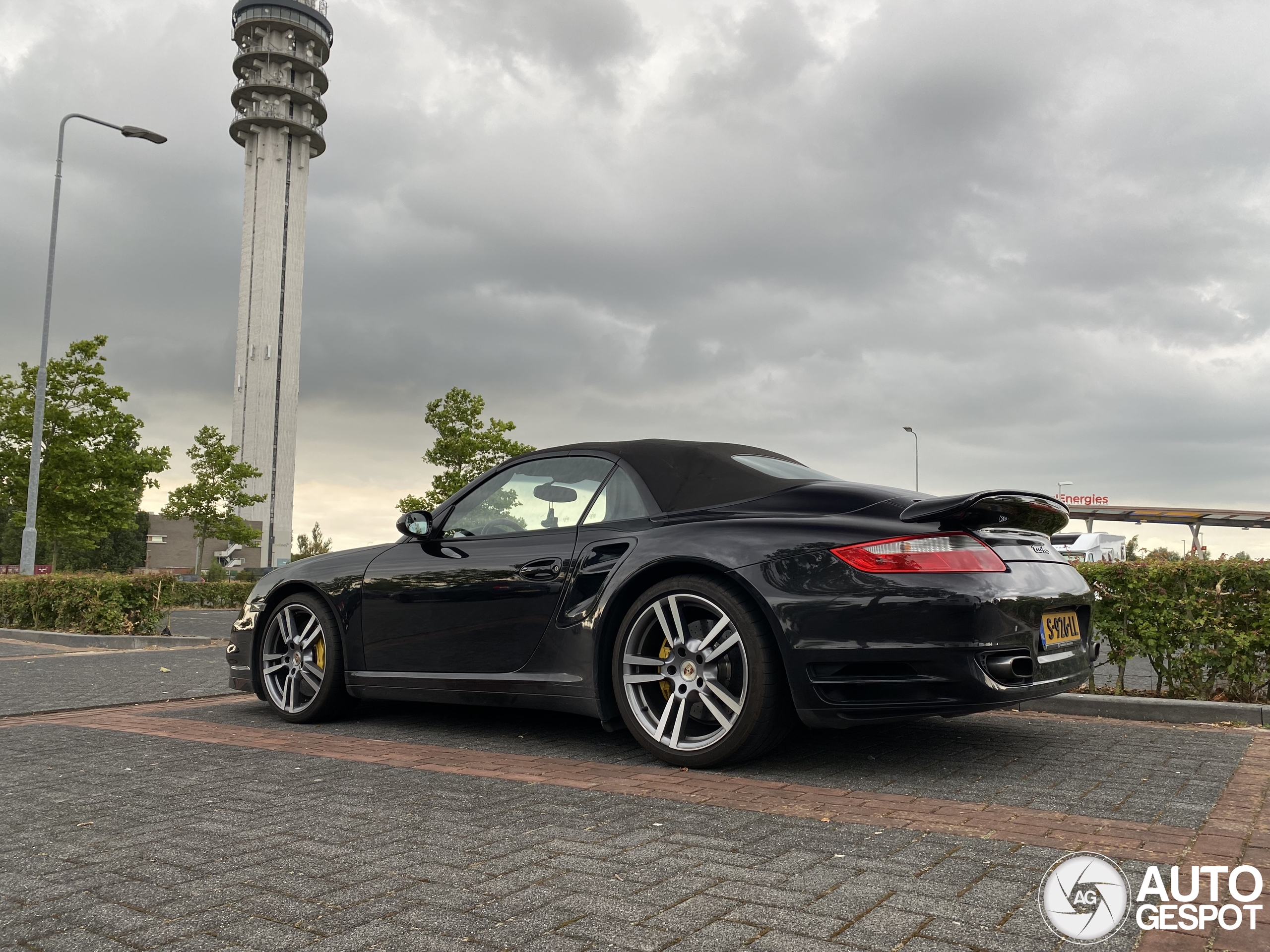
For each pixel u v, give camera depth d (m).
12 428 25.03
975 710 3.09
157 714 5.08
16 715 5.01
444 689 4.19
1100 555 25.72
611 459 4.08
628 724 3.59
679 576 3.52
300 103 87.44
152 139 21.11
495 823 2.63
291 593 4.89
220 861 2.29
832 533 3.30
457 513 4.52
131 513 26.83
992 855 2.27
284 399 84.69
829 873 2.13
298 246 86.88
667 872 2.16
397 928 1.82
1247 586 4.64
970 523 3.30
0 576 12.90
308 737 4.23
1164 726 4.34
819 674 3.19
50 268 19.27
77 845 2.45
